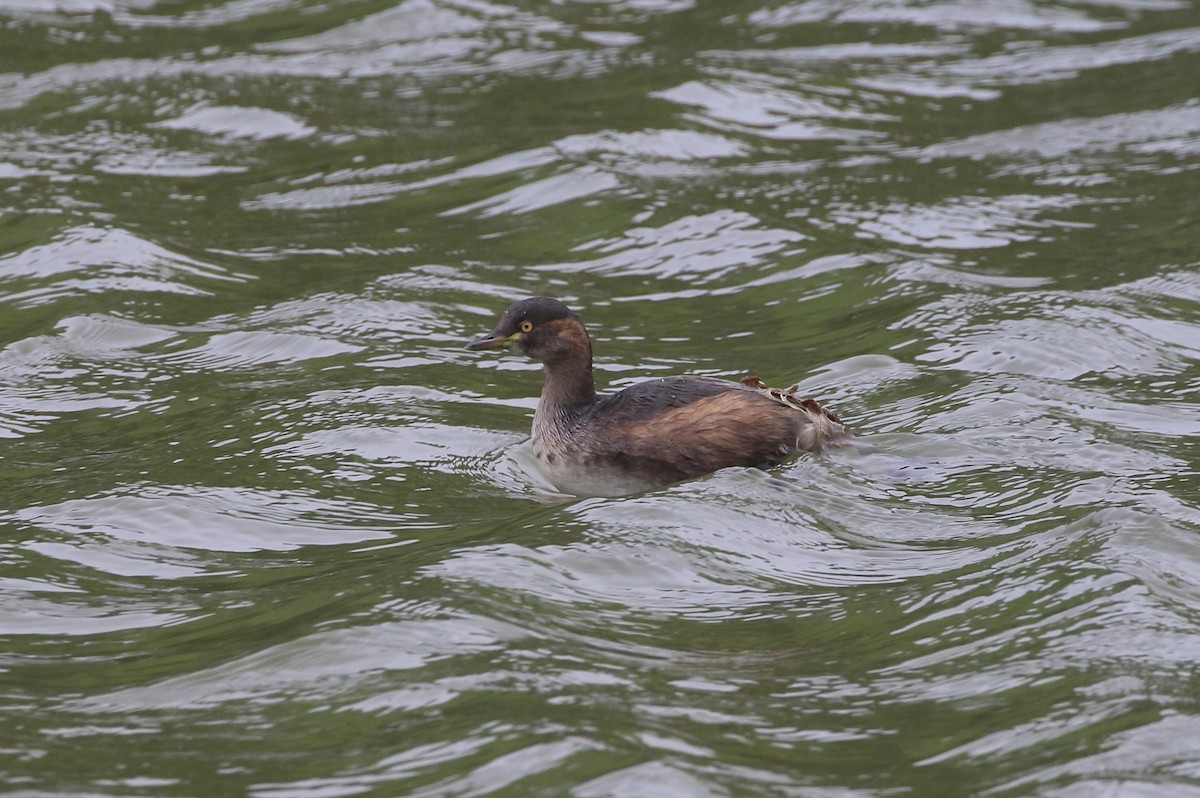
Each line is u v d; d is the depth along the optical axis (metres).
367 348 16.66
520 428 14.66
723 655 10.02
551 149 22.23
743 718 9.14
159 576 11.75
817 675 9.71
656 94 24.33
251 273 18.77
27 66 25.86
